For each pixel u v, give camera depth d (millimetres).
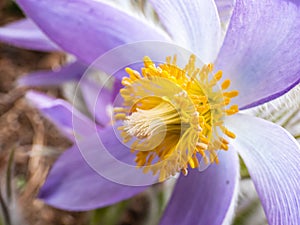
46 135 164
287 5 85
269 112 95
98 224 120
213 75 94
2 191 121
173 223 100
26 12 103
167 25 100
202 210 99
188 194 100
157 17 104
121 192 106
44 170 159
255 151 95
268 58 91
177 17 98
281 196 92
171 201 101
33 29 121
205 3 93
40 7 103
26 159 160
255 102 94
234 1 92
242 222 107
